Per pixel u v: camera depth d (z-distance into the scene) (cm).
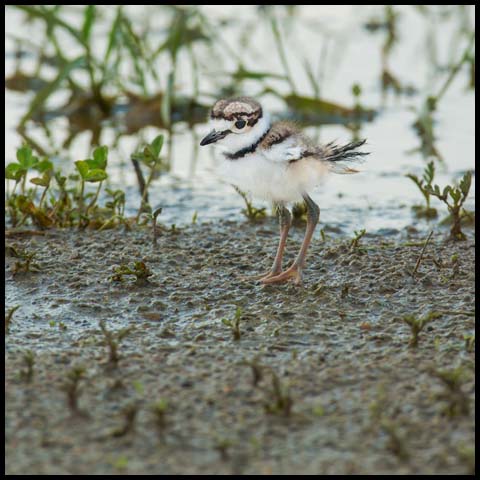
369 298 929
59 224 1152
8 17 2000
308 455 647
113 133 1627
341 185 1383
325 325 866
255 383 742
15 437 669
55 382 746
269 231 1160
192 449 654
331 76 1822
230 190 1364
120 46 1673
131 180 1405
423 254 1050
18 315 899
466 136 1559
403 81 1798
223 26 2016
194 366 779
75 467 635
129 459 644
